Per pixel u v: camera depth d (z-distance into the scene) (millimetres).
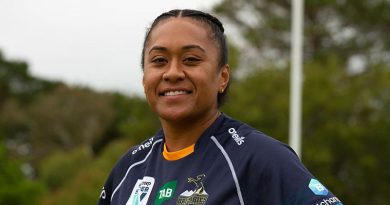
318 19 34656
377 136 27031
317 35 33906
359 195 27281
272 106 26219
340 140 26641
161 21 3338
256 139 3178
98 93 55594
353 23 34750
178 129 3332
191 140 3322
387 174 27141
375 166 26797
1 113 56031
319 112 26859
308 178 3041
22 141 55469
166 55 3271
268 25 34750
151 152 3492
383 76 27500
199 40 3258
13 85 61594
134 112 29234
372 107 27500
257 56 35500
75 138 54281
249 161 3119
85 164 38500
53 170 39312
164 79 3258
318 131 26609
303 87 26656
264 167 3080
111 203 3562
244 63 28234
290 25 34562
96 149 54375
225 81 3406
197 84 3238
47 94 59062
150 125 28562
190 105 3248
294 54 15273
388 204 27312
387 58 34844
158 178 3316
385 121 27094
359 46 34375
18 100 61062
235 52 27516
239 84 27172
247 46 35250
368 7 34156
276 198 3035
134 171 3514
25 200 26453
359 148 26703
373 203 27562
